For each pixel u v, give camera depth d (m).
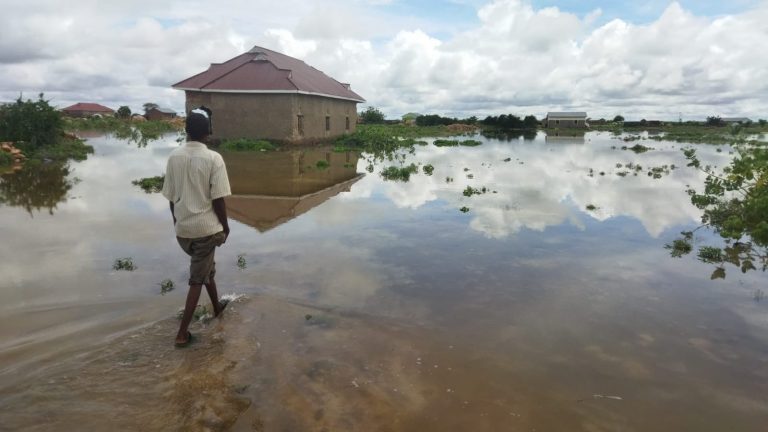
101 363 3.48
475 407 3.06
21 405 2.95
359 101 36.16
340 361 3.58
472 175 13.65
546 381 3.36
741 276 5.46
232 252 6.10
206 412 2.96
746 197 8.37
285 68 26.06
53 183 11.33
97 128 39.72
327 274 5.34
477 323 4.21
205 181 4.02
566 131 63.97
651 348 3.81
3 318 4.14
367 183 12.22
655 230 7.52
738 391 3.24
